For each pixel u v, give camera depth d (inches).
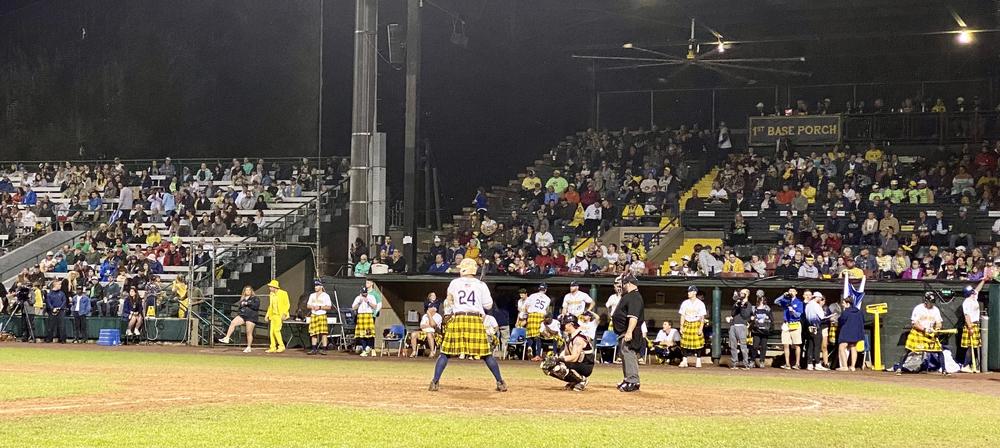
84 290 1256.2
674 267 1075.3
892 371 907.4
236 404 464.1
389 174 1418.6
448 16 1483.8
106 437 354.3
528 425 397.7
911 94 1669.5
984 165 1362.0
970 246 1167.6
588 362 573.9
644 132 1642.5
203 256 1299.2
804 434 394.9
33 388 548.4
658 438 372.8
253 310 1054.4
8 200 1647.4
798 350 917.8
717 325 976.9
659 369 861.2
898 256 1059.3
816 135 1560.0
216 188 1550.2
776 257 1098.1
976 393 646.5
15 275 1450.5
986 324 901.8
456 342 541.3
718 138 1646.2
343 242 1449.3
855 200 1288.1
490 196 1553.9
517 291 1095.0
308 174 1505.9
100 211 1560.0
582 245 1307.8
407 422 399.2
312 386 580.4
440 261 1205.7
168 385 577.6
